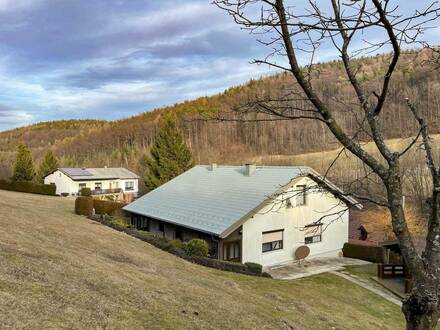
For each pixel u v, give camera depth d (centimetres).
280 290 1315
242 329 782
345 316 1162
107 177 5397
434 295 346
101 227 1978
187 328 694
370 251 2058
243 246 1762
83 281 782
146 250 1508
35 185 4591
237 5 359
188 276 1166
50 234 1266
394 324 1213
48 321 550
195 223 1862
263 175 2191
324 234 2119
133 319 662
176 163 4284
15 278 680
